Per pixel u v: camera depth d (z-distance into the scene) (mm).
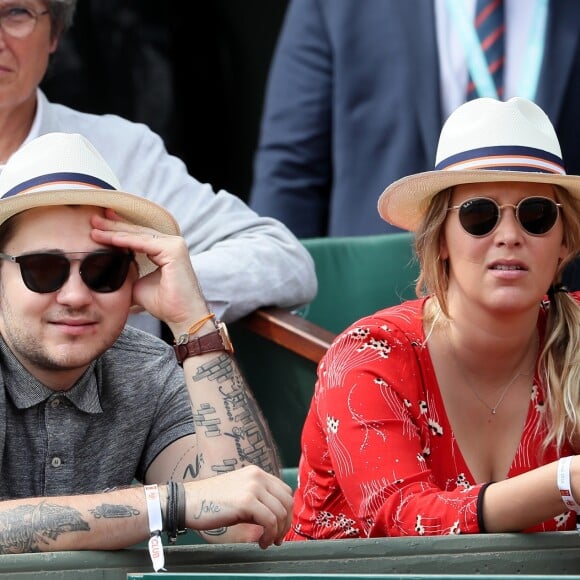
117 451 13445
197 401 13195
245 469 11758
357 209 19766
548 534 10906
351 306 18594
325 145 20547
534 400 13352
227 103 29219
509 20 19516
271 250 17484
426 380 13250
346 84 19859
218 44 29016
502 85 19375
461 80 19453
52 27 17250
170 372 13883
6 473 12984
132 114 27938
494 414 13305
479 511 11852
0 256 12516
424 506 12211
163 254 13180
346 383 13031
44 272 12398
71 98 27219
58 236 12430
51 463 13062
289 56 20594
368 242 18828
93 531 11320
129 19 27703
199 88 28828
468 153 13016
